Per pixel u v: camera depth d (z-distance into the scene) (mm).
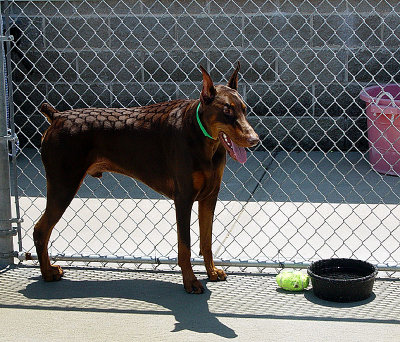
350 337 3709
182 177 4227
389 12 8141
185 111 4254
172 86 8617
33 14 8523
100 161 4539
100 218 6105
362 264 4418
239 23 8375
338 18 8242
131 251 5254
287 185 7078
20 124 8844
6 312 4133
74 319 4020
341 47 7828
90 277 4738
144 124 4395
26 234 5254
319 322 3912
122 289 4500
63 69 8695
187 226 4301
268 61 8453
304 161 8055
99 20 8500
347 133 8484
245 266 4719
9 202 4914
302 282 4395
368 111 7465
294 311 4082
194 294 4379
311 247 5078
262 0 8305
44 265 4617
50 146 4453
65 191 4492
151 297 4348
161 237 5578
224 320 3965
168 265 4965
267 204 6422
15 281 4672
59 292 4457
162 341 3699
